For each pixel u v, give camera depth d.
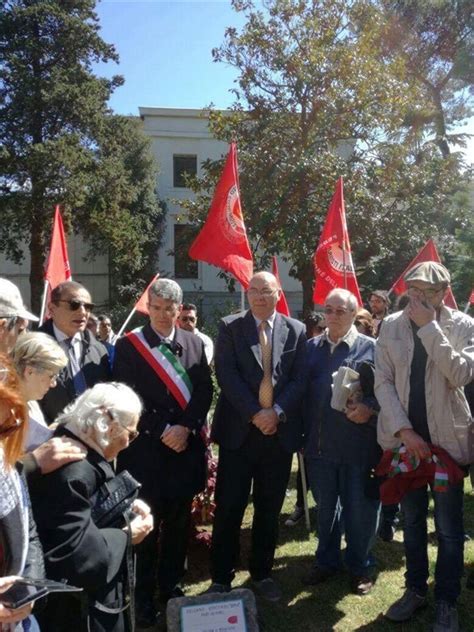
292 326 3.65
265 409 3.41
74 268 25.27
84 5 21.03
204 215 15.00
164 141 25.50
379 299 6.75
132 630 2.32
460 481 3.08
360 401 3.50
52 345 2.45
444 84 20.12
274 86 15.19
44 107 19.45
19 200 19.06
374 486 3.53
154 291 3.47
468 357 2.99
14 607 1.69
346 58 14.55
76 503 2.12
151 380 3.40
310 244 14.26
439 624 3.11
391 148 15.17
